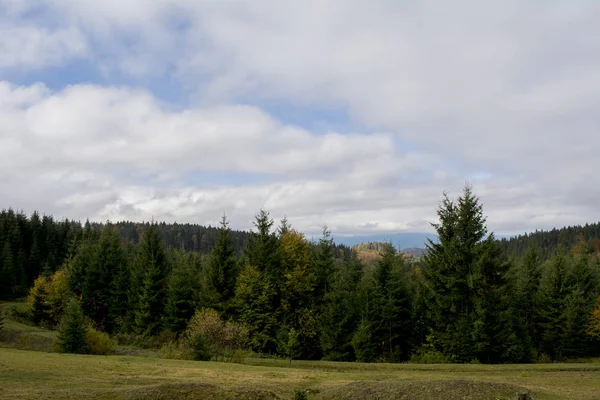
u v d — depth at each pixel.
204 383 17.52
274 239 52.50
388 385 17.72
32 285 86.25
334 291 45.00
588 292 50.31
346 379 22.27
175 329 50.09
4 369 19.66
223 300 49.53
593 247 132.50
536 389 18.08
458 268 40.16
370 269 53.84
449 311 40.41
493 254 40.00
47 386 16.75
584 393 17.38
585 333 46.53
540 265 58.69
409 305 46.16
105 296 59.66
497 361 38.00
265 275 48.75
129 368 23.05
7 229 95.00
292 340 36.06
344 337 43.66
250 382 19.97
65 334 31.61
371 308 44.34
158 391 16.20
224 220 51.78
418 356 40.34
